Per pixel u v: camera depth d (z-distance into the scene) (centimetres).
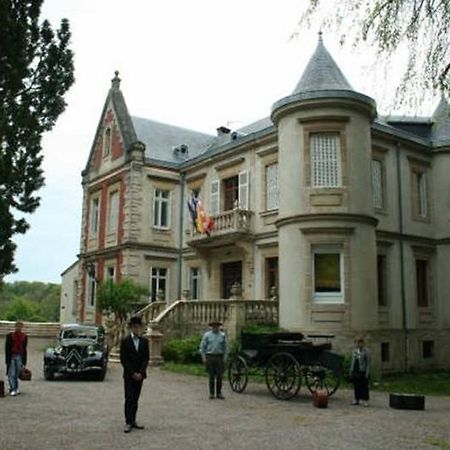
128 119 3216
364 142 2147
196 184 3036
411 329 2419
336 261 2050
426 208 2623
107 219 3225
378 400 1435
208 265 2848
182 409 1210
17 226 1755
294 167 2138
